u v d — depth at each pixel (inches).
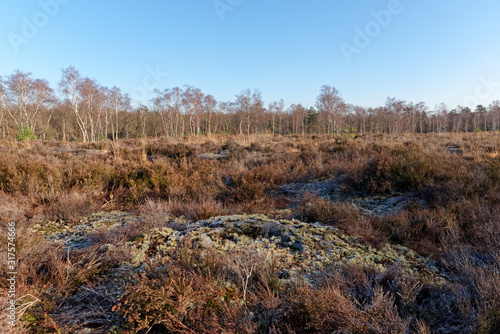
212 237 135.0
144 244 125.3
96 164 323.9
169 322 72.5
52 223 175.6
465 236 136.2
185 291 77.2
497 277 84.9
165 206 206.1
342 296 80.0
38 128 2004.2
